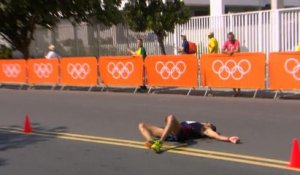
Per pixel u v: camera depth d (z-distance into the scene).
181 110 12.07
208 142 8.35
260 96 14.08
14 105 14.27
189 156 7.52
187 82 15.11
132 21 23.62
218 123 10.19
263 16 19.69
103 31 26.73
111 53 26.36
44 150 8.34
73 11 25.81
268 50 19.55
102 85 17.27
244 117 10.75
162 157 7.52
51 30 27.83
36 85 20.00
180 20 22.92
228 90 15.46
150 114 11.64
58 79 18.52
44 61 18.92
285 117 10.55
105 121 10.91
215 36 21.62
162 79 15.70
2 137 9.65
